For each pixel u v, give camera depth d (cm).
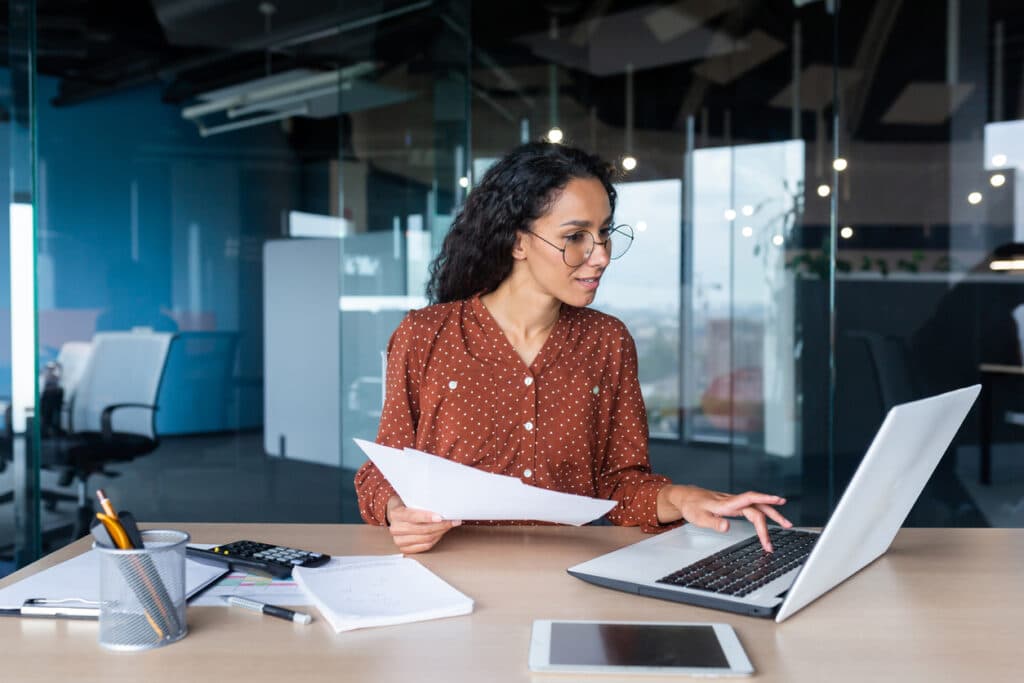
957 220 400
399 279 409
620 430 158
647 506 136
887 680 80
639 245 458
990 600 103
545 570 115
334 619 93
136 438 415
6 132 257
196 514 452
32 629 94
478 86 502
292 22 459
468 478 113
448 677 80
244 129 477
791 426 432
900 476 104
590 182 138
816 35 436
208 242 482
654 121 472
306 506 460
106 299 484
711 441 445
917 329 404
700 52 462
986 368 390
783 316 436
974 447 387
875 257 412
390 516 123
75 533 432
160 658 85
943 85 398
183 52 480
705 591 101
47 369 470
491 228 146
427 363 154
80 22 477
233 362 474
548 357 153
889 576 113
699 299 450
